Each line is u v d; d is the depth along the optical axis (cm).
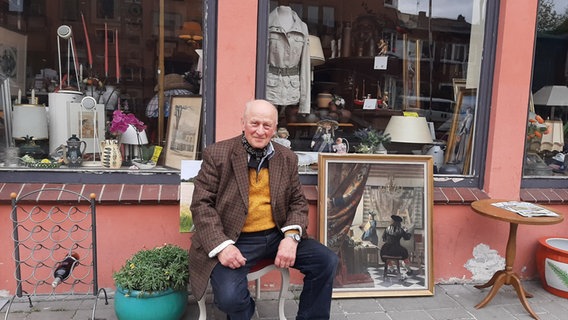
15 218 208
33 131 267
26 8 286
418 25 336
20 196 228
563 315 250
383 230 268
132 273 210
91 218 222
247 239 203
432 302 262
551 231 300
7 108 268
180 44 284
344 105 321
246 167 197
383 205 269
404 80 341
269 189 201
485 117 286
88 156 265
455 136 311
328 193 262
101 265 248
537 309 257
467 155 300
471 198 281
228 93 249
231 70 248
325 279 200
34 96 276
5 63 274
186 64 278
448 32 315
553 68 314
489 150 286
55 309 232
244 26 246
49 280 243
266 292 267
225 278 182
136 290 205
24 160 253
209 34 247
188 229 232
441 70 321
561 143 318
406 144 316
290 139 294
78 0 299
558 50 312
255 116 190
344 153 283
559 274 270
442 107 320
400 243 270
